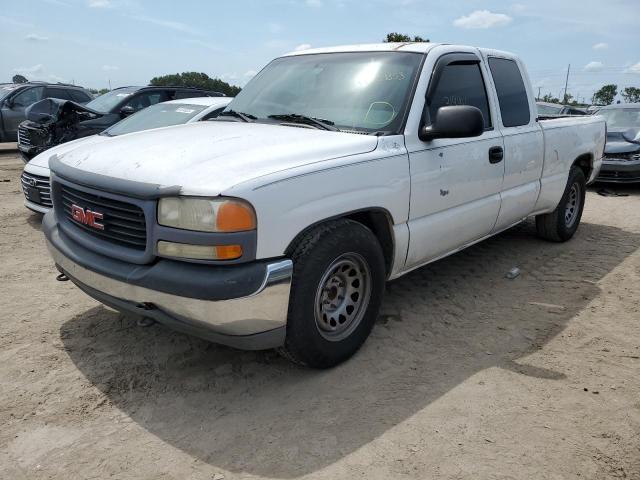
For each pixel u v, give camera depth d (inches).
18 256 213.2
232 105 170.1
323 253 113.3
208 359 132.1
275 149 117.3
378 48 159.2
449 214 152.8
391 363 130.4
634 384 121.3
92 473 94.0
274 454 98.6
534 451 98.9
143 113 286.4
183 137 131.6
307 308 113.3
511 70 187.6
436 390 118.9
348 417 109.3
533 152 189.9
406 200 135.3
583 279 190.1
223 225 100.0
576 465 95.3
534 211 205.0
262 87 168.7
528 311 162.1
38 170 239.3
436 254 155.6
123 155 120.6
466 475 92.9
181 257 103.1
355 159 122.2
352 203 120.3
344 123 141.6
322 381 122.3
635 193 377.1
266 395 117.3
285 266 106.5
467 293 175.6
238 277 101.1
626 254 221.0
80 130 331.9
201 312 102.1
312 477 92.7
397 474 93.2
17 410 111.2
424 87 144.0
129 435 104.0
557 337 145.0
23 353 134.2
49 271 195.8
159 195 102.9
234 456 98.2
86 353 134.6
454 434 103.7
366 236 124.3
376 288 131.6
